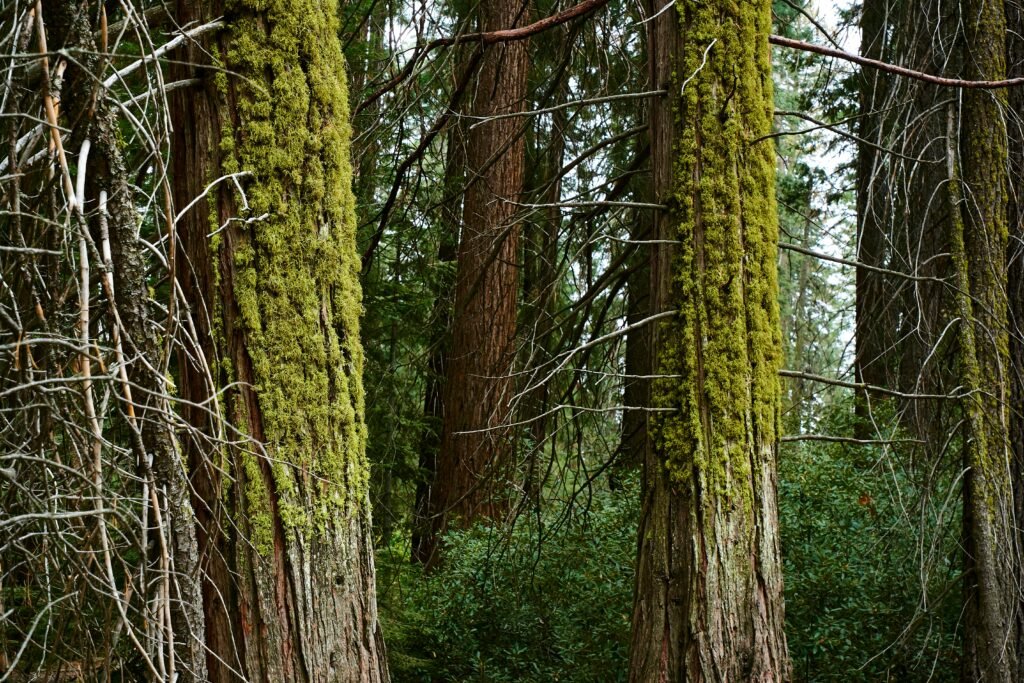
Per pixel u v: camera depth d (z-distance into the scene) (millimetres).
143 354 2211
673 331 3459
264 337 2570
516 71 7250
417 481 8359
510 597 5738
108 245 2172
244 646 2510
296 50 2645
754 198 3471
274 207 2598
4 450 2404
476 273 7359
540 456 5215
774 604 3369
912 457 4844
